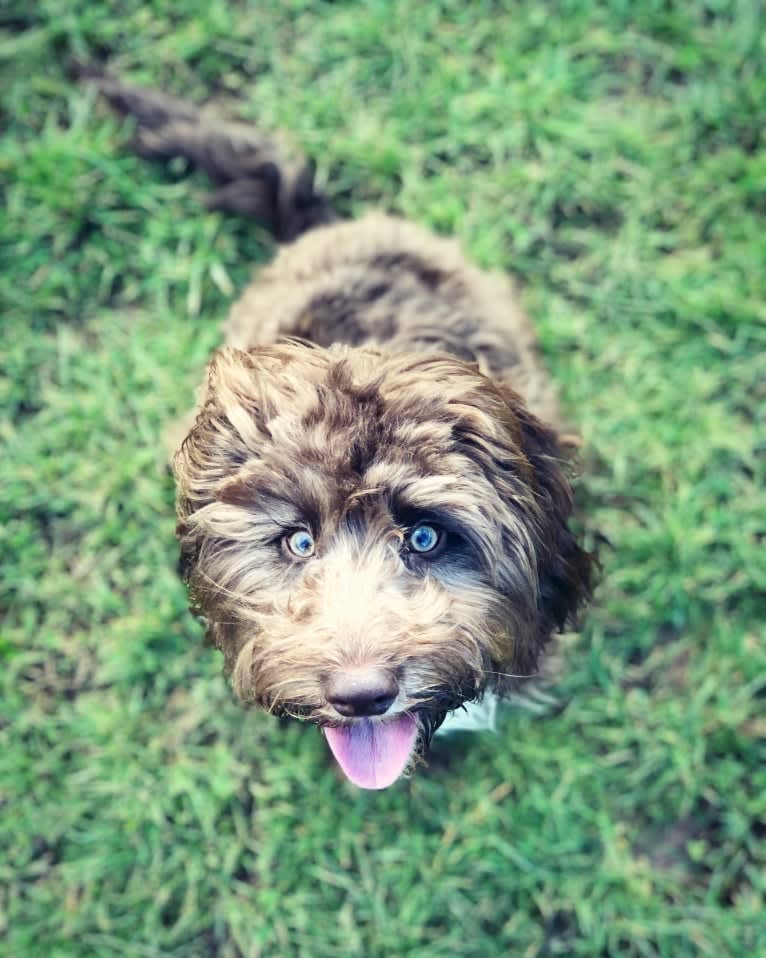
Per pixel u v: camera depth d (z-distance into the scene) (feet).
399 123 2.66
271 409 1.51
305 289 2.09
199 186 2.65
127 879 2.38
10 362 2.58
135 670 2.44
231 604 1.59
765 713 2.42
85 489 2.51
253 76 2.71
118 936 2.36
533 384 2.19
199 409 1.66
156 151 2.58
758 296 2.59
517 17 2.70
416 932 2.33
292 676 1.53
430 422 1.50
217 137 2.52
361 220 2.35
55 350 2.61
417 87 2.68
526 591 1.62
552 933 2.36
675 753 2.37
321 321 2.02
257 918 2.34
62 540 2.53
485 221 2.63
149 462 2.49
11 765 2.40
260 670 1.57
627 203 2.64
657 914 2.33
